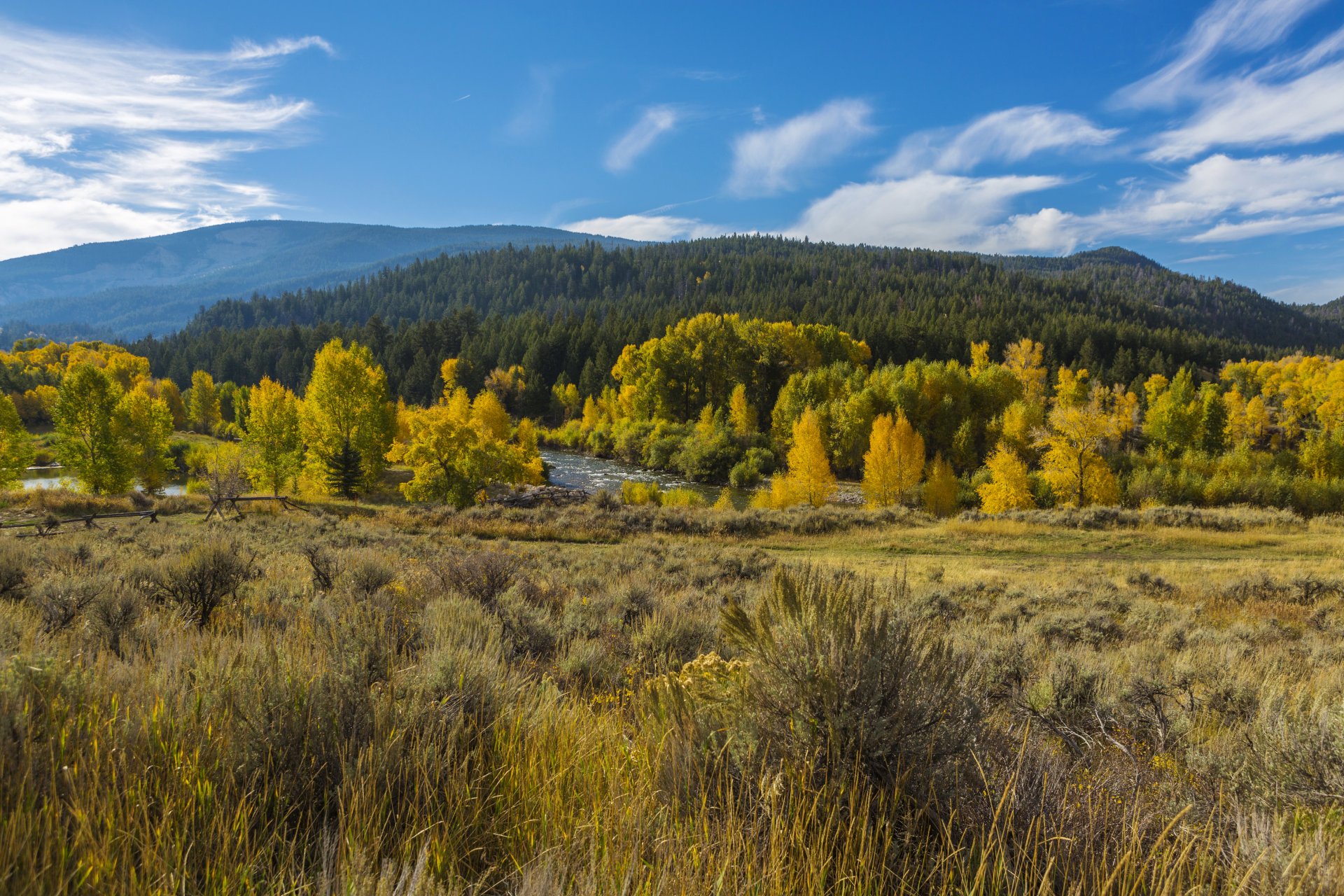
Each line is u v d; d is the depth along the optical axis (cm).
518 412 11244
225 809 185
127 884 155
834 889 181
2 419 4181
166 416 5231
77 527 2166
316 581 962
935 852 203
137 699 243
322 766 218
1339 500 4038
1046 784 227
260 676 255
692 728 254
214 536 893
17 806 162
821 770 229
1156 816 237
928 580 1546
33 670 221
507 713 285
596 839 196
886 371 7119
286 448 4275
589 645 544
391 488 4919
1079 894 180
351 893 155
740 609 281
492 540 2447
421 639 448
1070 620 964
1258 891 184
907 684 233
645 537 2603
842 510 3075
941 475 4003
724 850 187
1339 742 277
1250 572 1694
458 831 201
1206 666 573
